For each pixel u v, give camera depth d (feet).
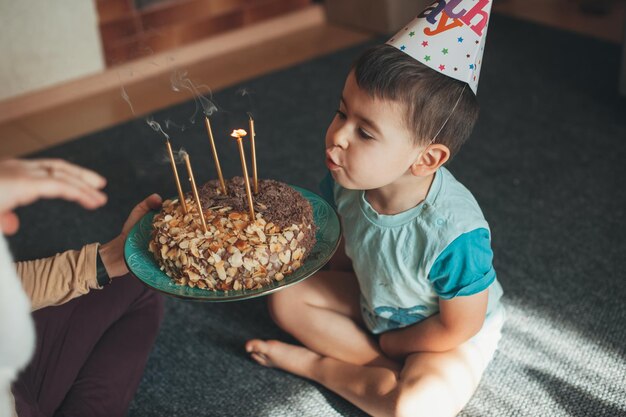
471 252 3.45
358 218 3.79
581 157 6.36
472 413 3.92
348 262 4.56
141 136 7.18
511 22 9.39
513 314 4.61
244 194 3.57
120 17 8.42
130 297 4.11
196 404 4.10
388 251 3.67
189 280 3.30
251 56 9.15
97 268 3.53
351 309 4.32
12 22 7.67
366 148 3.27
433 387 3.70
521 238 5.34
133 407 4.10
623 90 7.23
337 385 3.97
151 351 4.50
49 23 7.91
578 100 7.34
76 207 6.03
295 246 3.36
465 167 6.30
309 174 6.29
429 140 3.29
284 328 4.37
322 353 4.24
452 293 3.52
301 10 9.91
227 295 3.25
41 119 7.84
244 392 4.17
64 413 3.65
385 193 3.62
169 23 8.82
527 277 4.94
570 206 5.68
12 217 2.36
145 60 8.75
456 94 3.25
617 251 5.13
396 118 3.19
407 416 3.65
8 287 2.25
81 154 6.91
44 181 2.25
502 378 4.13
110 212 5.94
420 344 3.88
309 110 7.49
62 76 8.21
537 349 4.33
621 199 5.73
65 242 5.60
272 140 6.91
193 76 8.63
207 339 4.59
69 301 3.93
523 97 7.47
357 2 9.59
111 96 8.23
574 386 4.04
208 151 6.75
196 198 3.29
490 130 6.89
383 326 4.09
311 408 4.03
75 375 3.81
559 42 8.70
